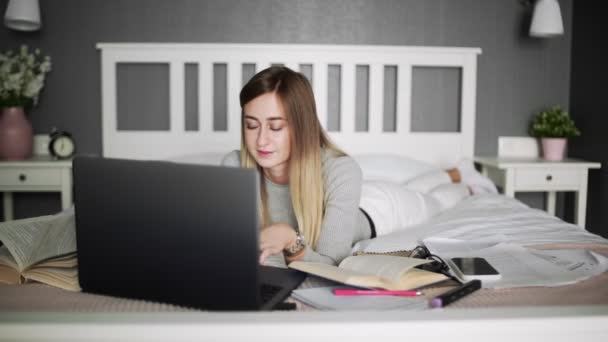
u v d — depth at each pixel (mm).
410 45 2693
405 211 1747
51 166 2361
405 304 833
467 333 647
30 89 2430
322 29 2646
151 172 781
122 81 2643
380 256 1040
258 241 735
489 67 2762
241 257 743
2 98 2387
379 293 881
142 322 643
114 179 812
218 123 2666
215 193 743
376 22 2664
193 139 2582
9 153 2410
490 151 2811
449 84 2754
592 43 2590
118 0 2580
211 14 2605
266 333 636
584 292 931
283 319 652
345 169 1309
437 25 2697
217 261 758
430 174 2307
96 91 2619
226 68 2645
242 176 723
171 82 2553
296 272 988
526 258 1125
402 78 2627
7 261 995
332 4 2639
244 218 733
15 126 2412
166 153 2584
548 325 654
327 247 1228
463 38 2721
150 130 2666
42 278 961
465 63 2652
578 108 2730
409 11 2676
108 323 641
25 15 2344
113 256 835
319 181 1251
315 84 2586
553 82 2811
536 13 2529
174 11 2594
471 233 1510
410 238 1431
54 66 2602
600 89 2525
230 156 1426
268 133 1169
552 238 1456
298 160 1221
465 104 2674
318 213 1261
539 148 2801
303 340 640
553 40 2791
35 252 991
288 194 1339
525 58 2777
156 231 792
